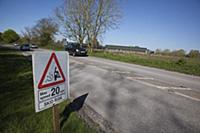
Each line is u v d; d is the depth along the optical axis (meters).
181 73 13.55
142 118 4.24
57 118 3.04
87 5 33.44
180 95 6.29
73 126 3.49
